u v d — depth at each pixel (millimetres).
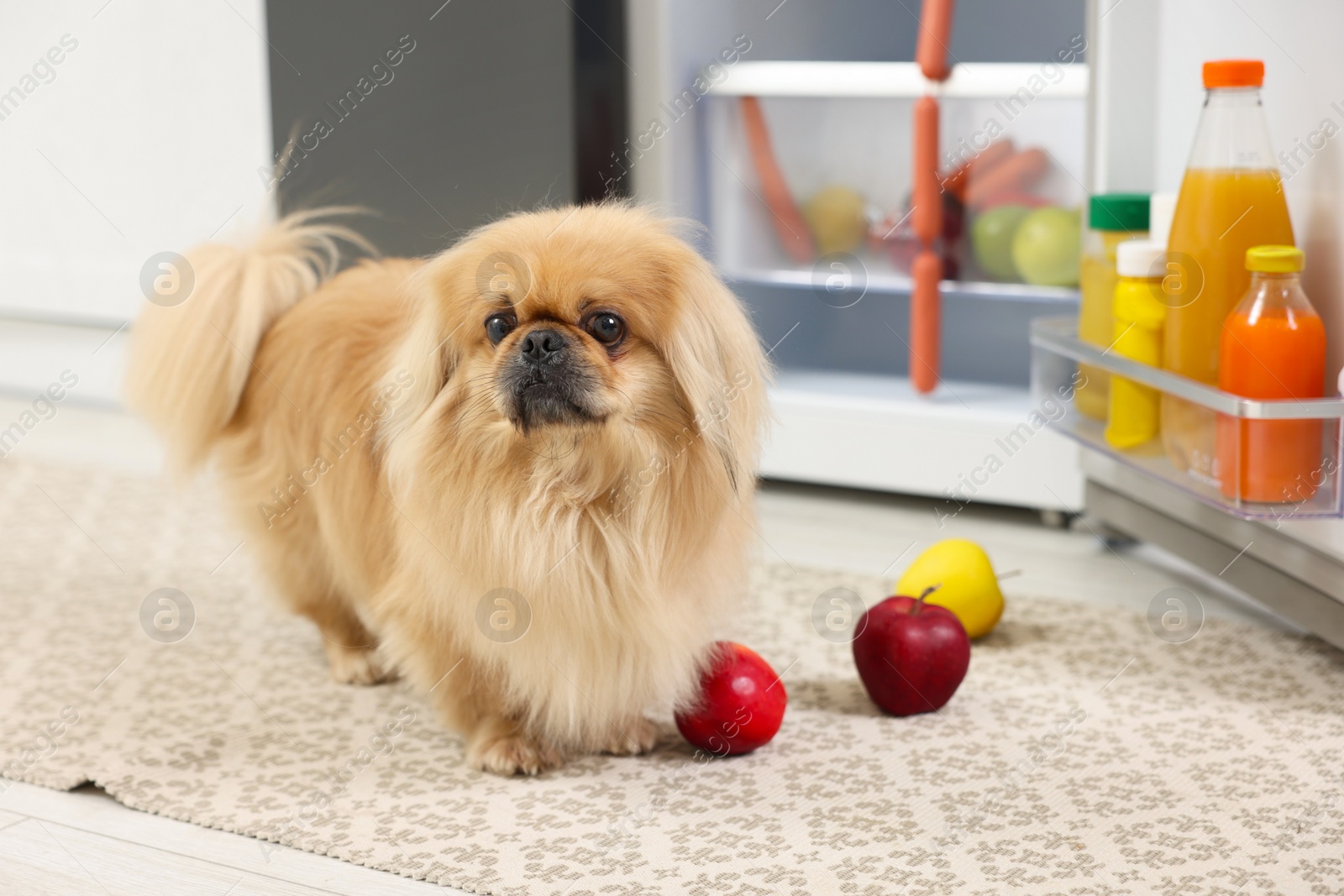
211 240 2428
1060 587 2664
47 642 2385
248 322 2264
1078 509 3029
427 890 1502
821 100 3426
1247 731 1899
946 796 1715
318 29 3500
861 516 3262
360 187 3529
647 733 1932
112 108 3893
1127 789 1718
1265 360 2061
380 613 1968
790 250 3539
